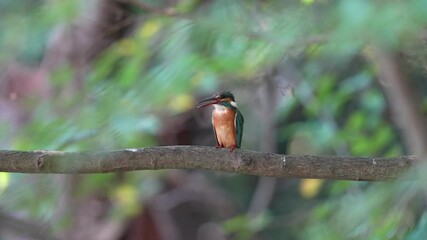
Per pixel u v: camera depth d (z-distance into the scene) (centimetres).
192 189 1557
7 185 1364
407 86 945
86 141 1145
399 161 712
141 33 1227
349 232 1049
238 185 1755
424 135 945
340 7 629
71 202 1416
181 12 1123
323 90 1259
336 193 1204
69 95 1295
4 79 1394
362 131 1302
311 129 1344
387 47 626
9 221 1514
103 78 1295
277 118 1480
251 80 1303
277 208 1706
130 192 1442
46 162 726
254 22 1052
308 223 1307
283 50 1059
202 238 1565
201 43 1147
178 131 1437
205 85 1205
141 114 1182
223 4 1068
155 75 1186
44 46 1387
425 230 966
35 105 1336
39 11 1226
